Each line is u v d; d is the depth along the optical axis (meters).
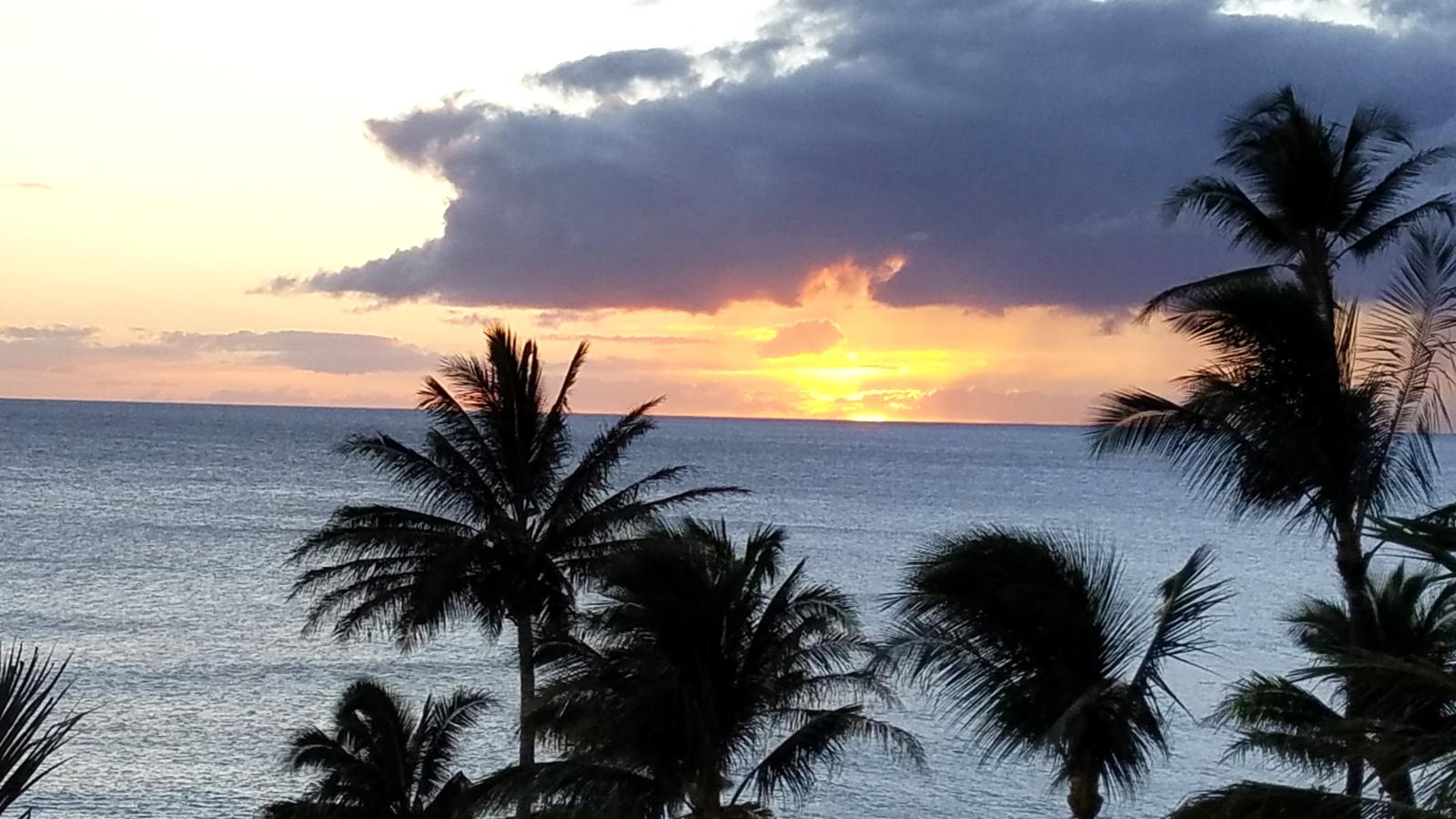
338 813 28.05
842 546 123.50
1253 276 18.67
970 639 17.36
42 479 176.25
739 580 22.80
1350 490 17.97
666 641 22.05
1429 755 12.75
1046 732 16.70
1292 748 15.71
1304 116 19.52
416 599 29.75
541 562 31.11
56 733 6.77
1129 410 18.55
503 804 21.89
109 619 78.38
